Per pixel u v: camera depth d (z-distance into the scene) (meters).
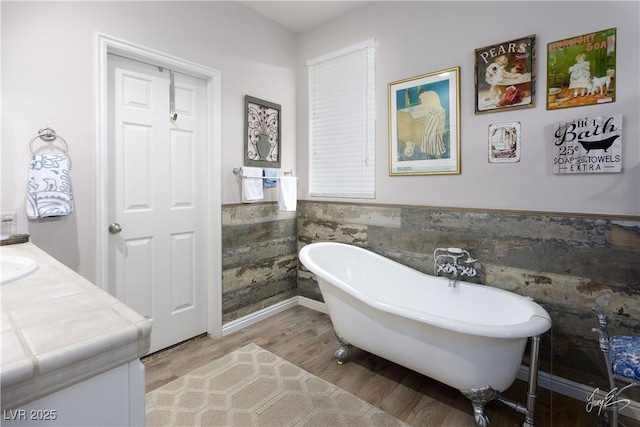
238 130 2.66
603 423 1.58
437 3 2.32
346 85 2.86
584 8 1.77
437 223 2.34
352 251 2.62
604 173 1.74
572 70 1.82
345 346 2.15
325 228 3.02
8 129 1.60
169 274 2.35
